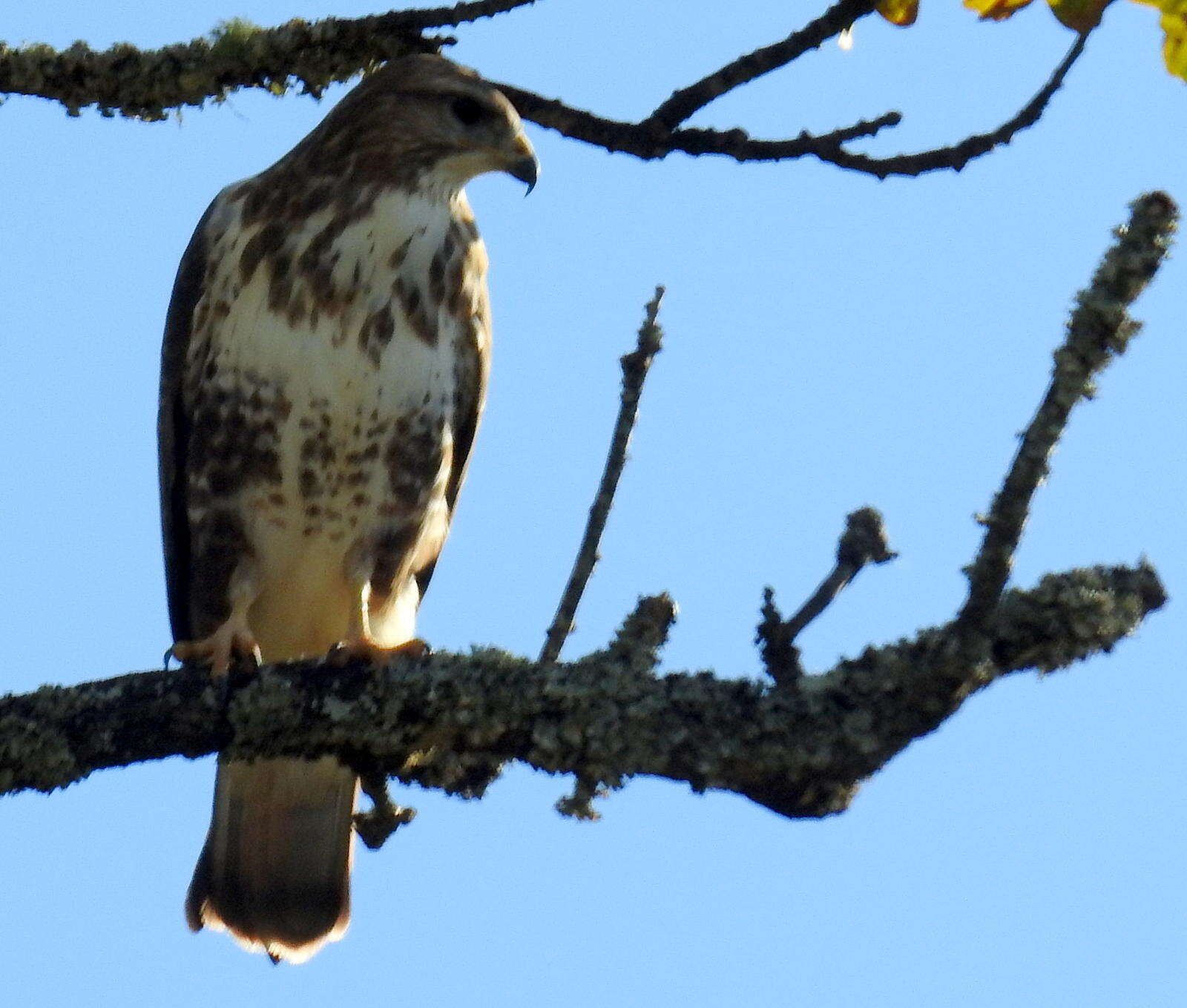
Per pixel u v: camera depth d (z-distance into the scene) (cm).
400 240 1050
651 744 778
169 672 833
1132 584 760
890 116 846
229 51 897
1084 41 823
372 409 1045
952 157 838
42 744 809
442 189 1073
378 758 845
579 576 870
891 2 840
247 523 1074
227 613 1091
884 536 773
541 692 798
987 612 739
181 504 1122
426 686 817
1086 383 713
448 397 1074
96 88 898
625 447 870
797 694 770
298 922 1084
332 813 1080
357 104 1062
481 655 824
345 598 1101
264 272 1047
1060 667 753
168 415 1109
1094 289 709
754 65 851
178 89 899
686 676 791
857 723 759
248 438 1056
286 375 1041
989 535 727
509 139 1063
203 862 1091
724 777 770
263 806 1079
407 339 1050
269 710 825
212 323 1062
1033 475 718
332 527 1071
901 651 766
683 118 860
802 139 848
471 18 903
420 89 1055
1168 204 705
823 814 778
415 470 1068
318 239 1043
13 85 892
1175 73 763
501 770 845
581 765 788
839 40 852
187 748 827
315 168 1059
